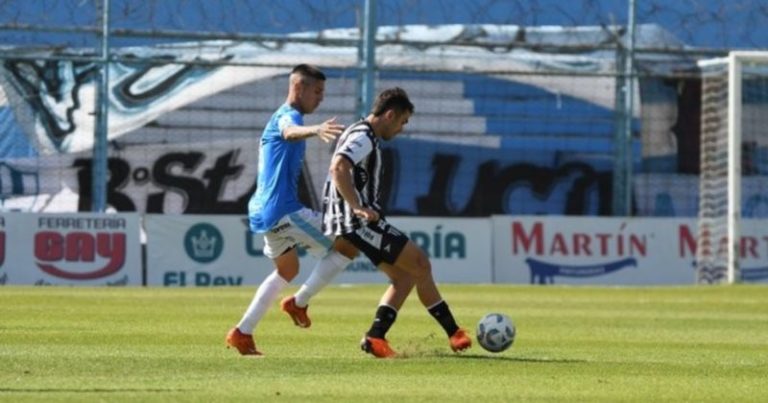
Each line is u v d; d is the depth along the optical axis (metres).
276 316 47.06
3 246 69.44
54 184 78.88
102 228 70.94
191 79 82.19
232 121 82.44
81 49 77.12
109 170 80.56
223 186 82.25
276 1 79.06
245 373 28.81
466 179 85.31
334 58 82.50
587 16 82.75
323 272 32.84
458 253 75.06
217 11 78.31
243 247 72.81
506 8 82.19
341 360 31.64
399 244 32.03
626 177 81.94
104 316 45.53
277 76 82.75
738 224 75.31
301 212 32.47
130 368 29.38
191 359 31.47
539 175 86.31
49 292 60.03
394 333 40.84
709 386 27.97
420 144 84.50
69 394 24.84
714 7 84.31
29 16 75.75
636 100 84.44
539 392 26.36
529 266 75.88
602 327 45.09
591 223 76.81
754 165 88.75
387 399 24.89
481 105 85.38
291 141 32.31
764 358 34.72
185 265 71.88
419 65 83.56
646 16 83.94
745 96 88.81
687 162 85.56
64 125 79.19
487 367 30.70
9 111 78.50
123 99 81.12
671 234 77.81
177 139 81.56
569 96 86.81
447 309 33.06
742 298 62.97
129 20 77.12
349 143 31.62
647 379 29.06
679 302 59.69
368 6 78.31
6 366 29.38
